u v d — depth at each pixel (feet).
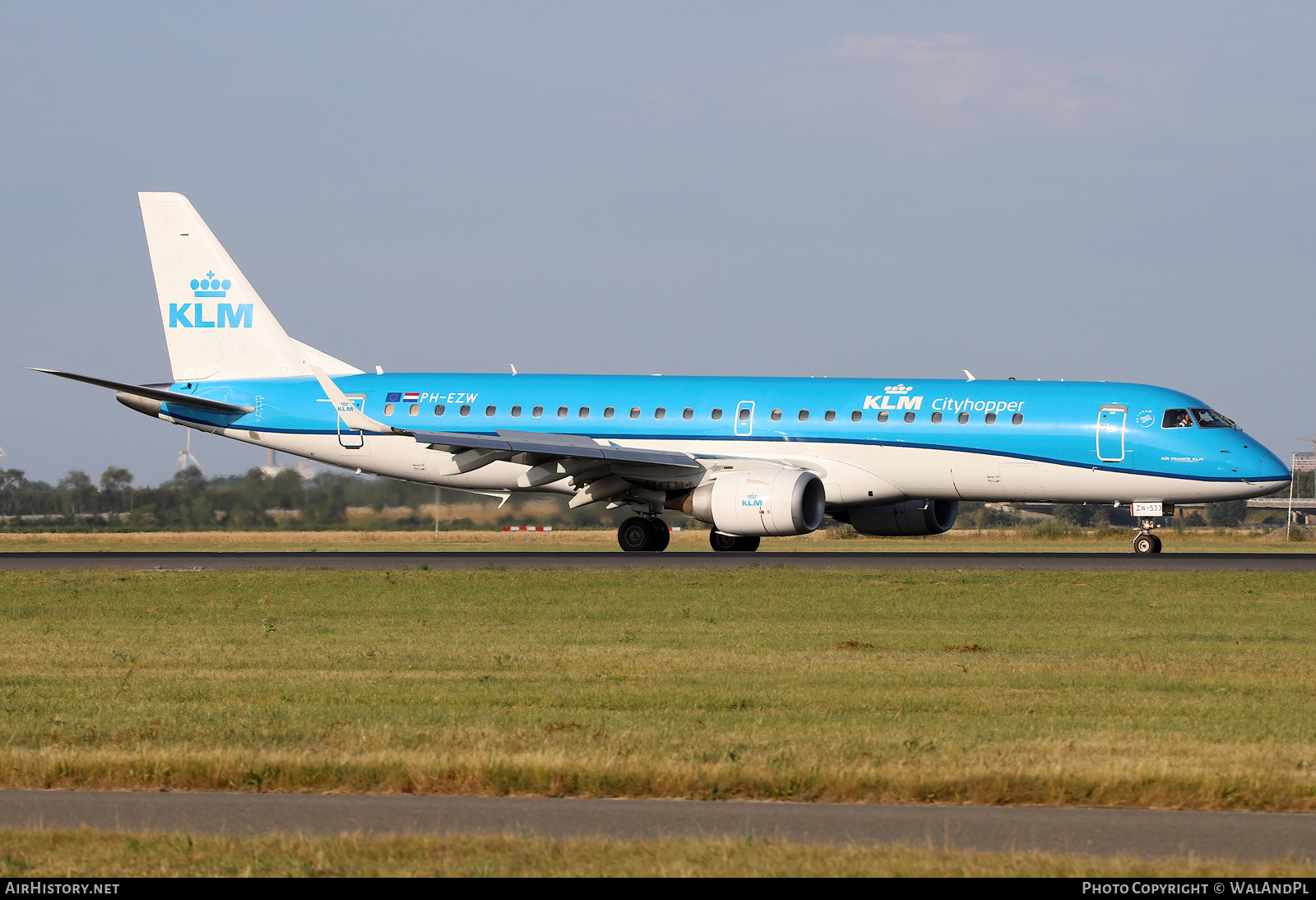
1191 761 111.14
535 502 645.51
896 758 112.37
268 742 120.47
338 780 107.55
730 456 385.50
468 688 154.20
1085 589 269.85
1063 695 149.07
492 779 106.22
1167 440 357.00
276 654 185.68
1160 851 89.51
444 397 413.80
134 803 102.89
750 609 240.53
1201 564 335.26
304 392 426.51
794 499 350.43
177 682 160.15
